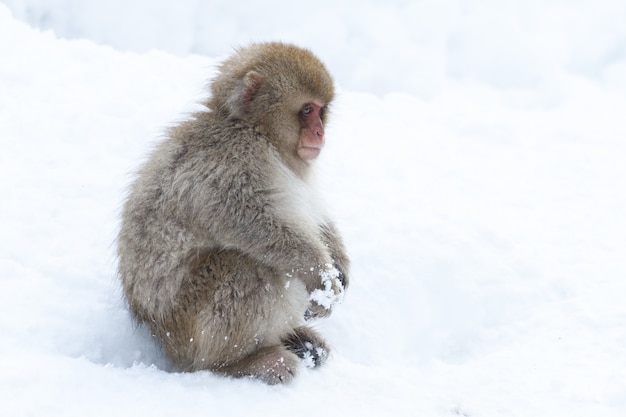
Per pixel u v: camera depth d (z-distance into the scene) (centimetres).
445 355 1223
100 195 1275
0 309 965
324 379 936
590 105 2205
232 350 915
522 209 1528
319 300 921
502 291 1262
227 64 1005
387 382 940
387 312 1232
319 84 963
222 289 906
